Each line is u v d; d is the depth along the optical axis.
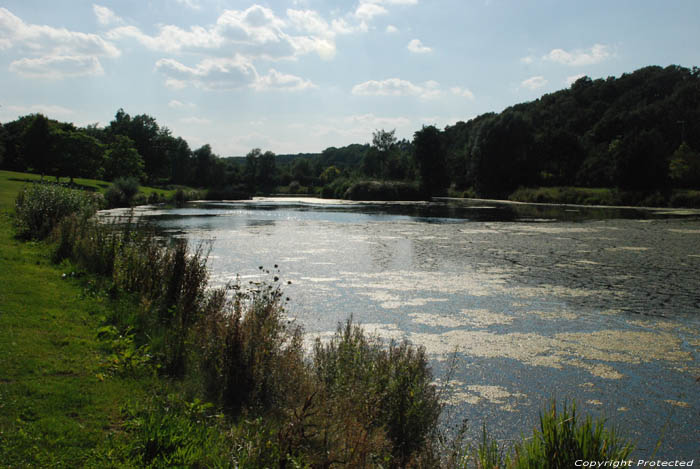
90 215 15.71
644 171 54.50
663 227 26.72
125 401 4.49
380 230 24.72
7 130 69.69
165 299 7.93
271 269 13.66
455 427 5.21
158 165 88.62
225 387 5.00
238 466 3.57
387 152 87.25
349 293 11.05
